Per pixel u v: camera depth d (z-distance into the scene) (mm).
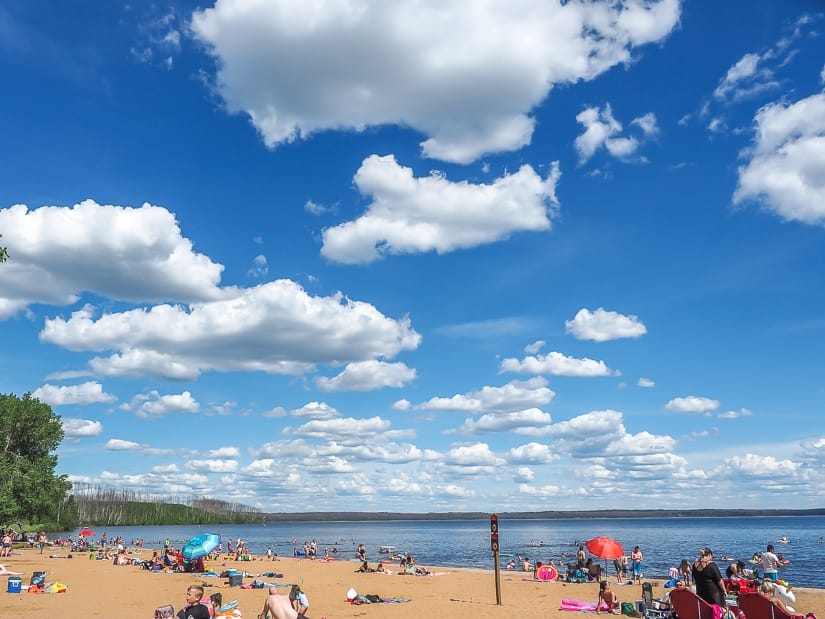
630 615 23891
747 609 18312
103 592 29938
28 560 50188
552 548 94250
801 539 115125
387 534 186625
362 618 23734
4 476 64625
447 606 26719
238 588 32250
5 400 70312
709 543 104438
